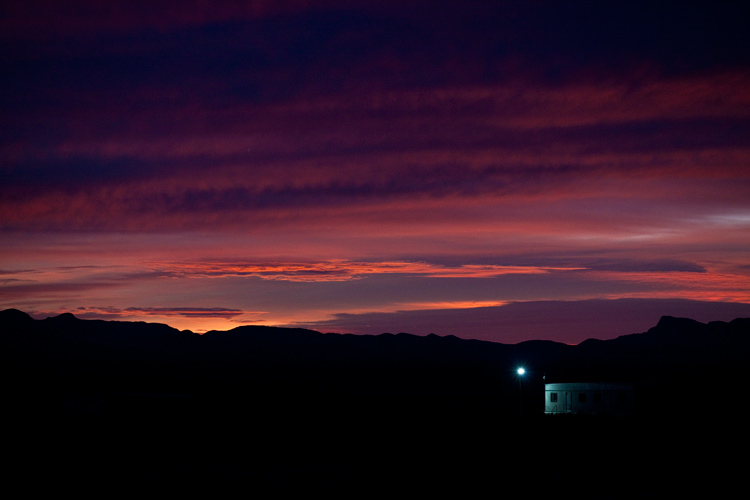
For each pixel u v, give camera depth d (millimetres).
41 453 48812
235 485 36938
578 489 35375
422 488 35875
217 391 166250
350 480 38000
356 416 76438
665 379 194250
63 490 35781
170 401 95812
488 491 35000
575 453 46250
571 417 63906
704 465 41656
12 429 64188
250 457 46312
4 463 44125
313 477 38906
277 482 37656
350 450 49156
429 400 122188
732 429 55719
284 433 60938
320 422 69375
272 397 130125
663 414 65750
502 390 170750
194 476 39375
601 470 40062
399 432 58812
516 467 41375
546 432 55344
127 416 77688
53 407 82750
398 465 42531
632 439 51438
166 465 43375
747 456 44438
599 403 67062
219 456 46812
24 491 35531
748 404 71062
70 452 48844
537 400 121500
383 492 35094
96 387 168375
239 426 67688
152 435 60750
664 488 35625
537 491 35156
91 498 34031
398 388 182000
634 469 40344
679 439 51438
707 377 194250
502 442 51219
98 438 57344
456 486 36094
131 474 40094
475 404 106188
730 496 34094
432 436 55281
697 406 70375
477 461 43562
